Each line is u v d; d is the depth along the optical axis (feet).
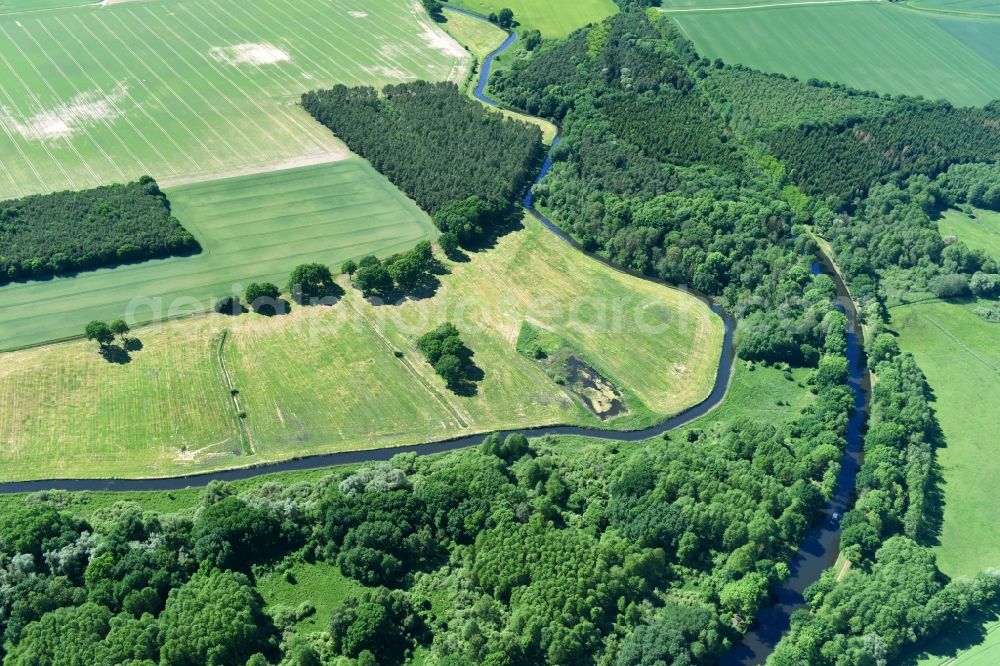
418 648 580.71
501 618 593.42
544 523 647.56
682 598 616.39
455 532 650.43
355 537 630.33
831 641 574.15
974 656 586.04
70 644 541.75
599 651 578.66
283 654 571.28
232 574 601.62
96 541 612.29
